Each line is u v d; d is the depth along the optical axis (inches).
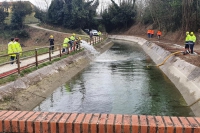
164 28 1766.7
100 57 1046.4
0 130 120.6
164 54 859.4
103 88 516.4
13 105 351.9
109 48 1473.9
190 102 404.5
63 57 725.3
